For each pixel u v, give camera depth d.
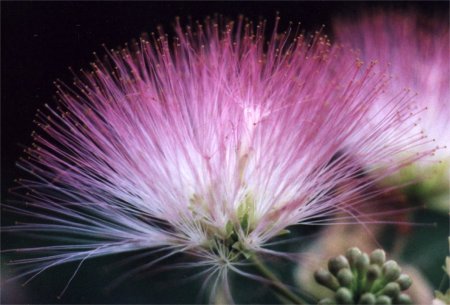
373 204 0.11
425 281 0.11
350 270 0.10
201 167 0.11
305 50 0.11
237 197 0.11
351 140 0.11
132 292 0.11
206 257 0.11
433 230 0.11
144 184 0.11
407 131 0.11
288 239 0.11
